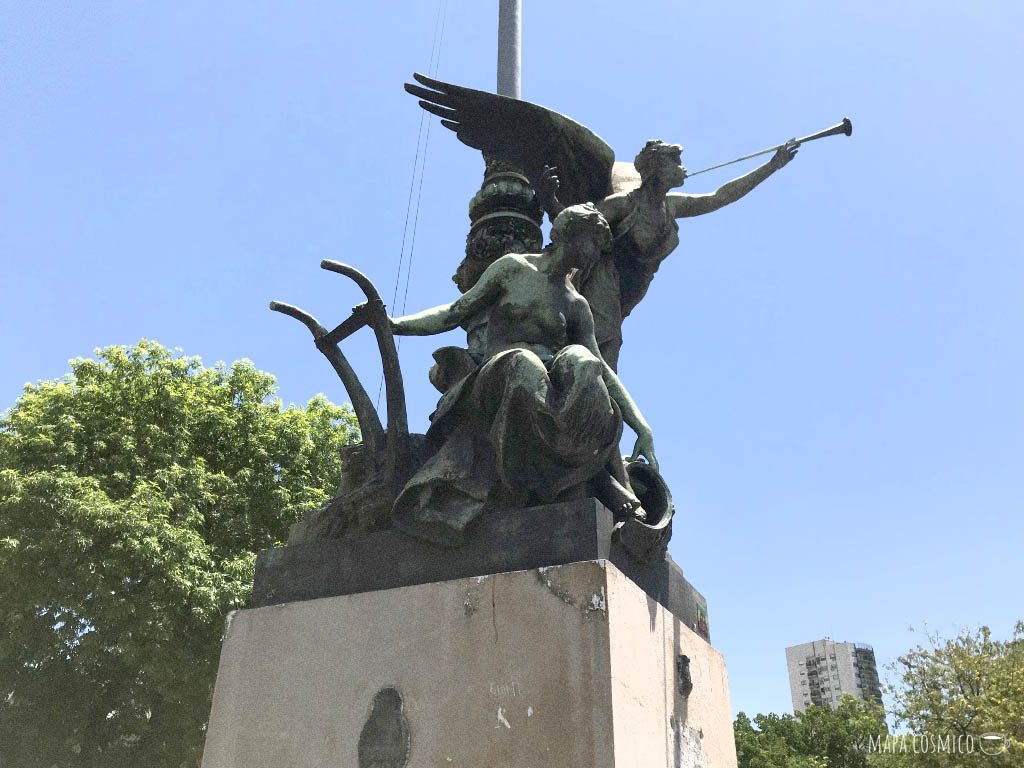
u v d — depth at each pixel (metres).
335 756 3.26
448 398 3.93
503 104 5.00
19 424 14.09
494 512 3.54
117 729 13.25
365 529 3.83
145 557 12.17
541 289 4.07
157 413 15.10
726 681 4.43
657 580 3.87
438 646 3.27
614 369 4.76
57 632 12.66
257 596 3.90
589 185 5.21
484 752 3.00
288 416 16.50
